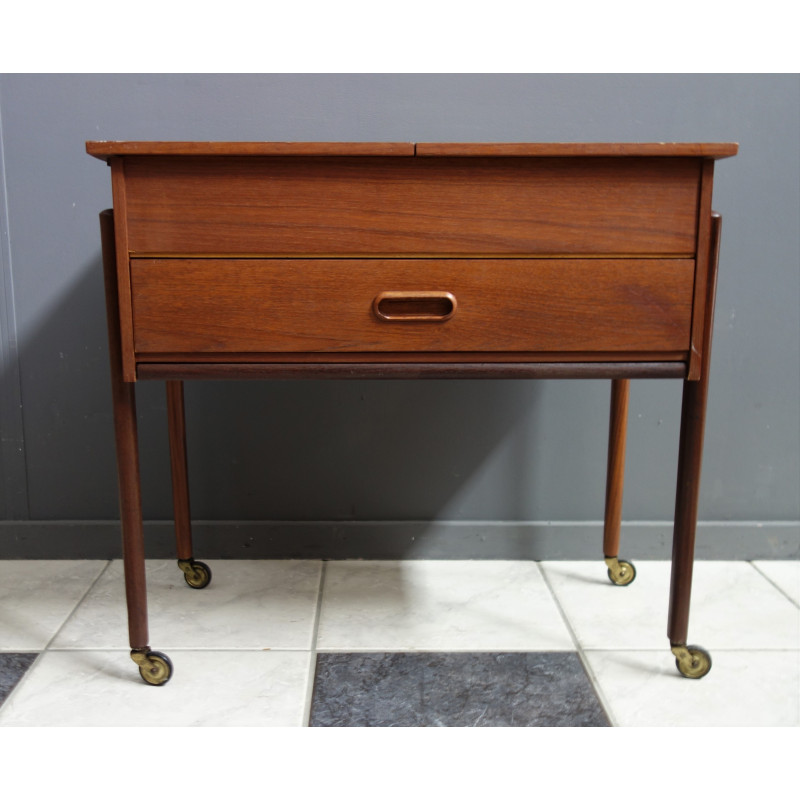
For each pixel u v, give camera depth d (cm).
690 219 103
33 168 147
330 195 101
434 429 157
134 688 114
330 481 159
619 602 141
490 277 103
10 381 153
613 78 147
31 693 112
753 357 156
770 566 158
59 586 146
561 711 109
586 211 102
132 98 146
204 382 155
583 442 158
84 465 157
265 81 146
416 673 118
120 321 103
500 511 160
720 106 148
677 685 115
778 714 109
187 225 101
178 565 147
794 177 150
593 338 105
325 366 105
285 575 152
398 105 147
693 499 113
